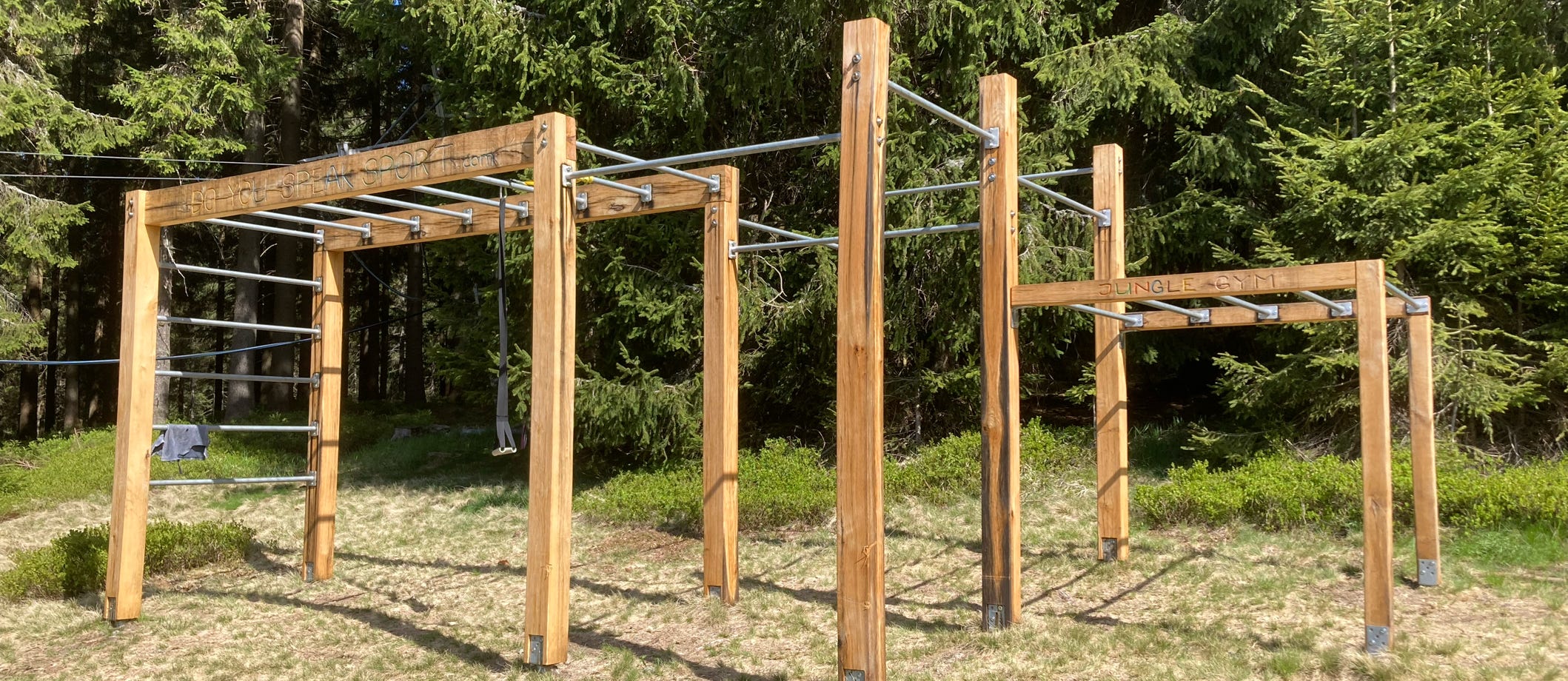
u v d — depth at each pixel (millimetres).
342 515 11312
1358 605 6184
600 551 9039
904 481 10328
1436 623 5754
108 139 15844
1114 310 7773
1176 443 11656
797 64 10930
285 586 7953
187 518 11391
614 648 5941
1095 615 6266
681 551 8844
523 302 11859
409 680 5488
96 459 15094
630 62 11758
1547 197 8914
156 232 6906
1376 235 9430
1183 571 7207
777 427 12875
